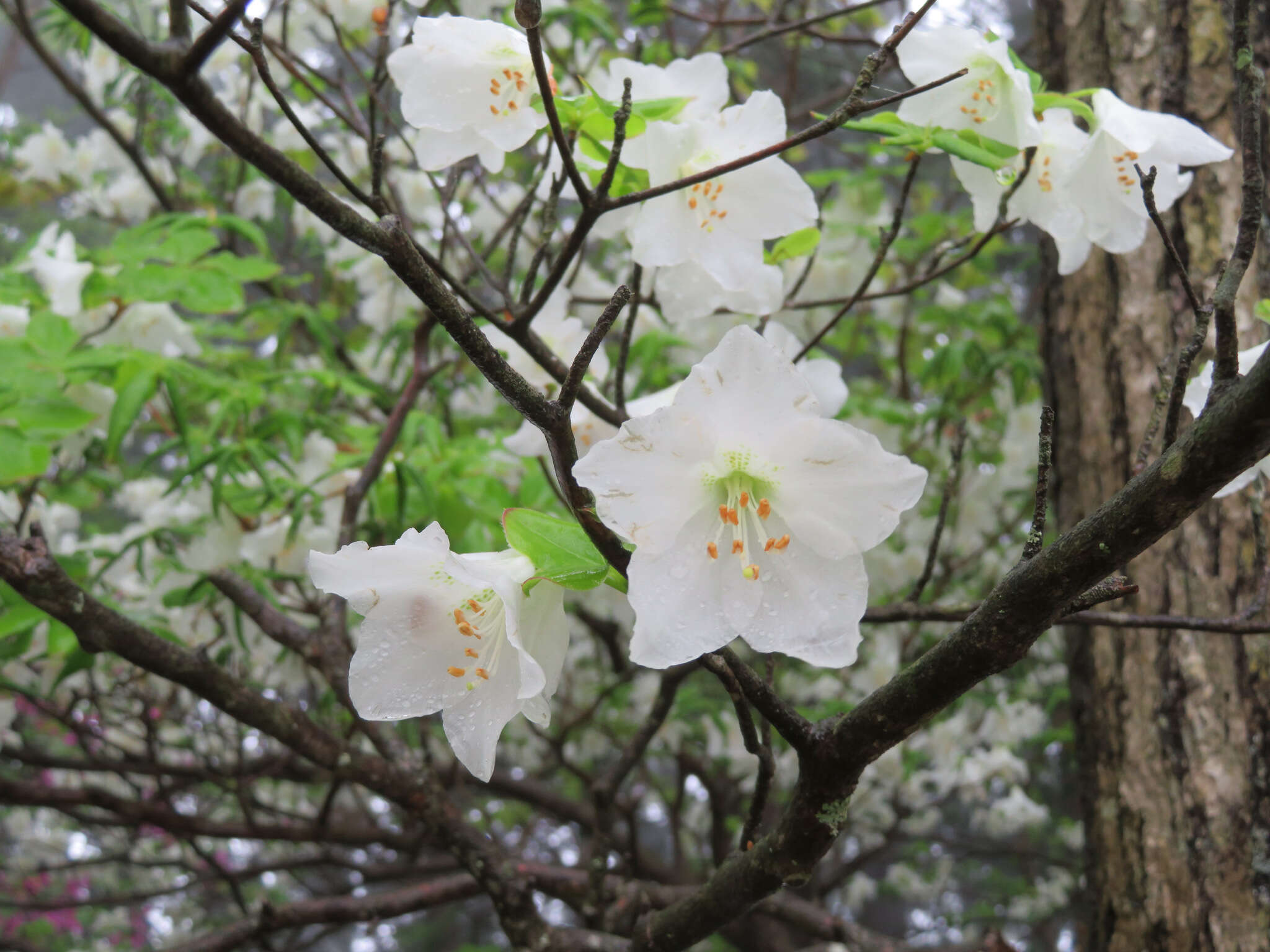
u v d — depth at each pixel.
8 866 1.06
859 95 0.32
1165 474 0.27
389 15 0.40
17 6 0.61
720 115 0.37
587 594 0.55
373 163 0.34
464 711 0.30
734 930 0.78
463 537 0.48
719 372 0.29
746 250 0.37
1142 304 0.45
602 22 0.57
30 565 0.36
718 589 0.30
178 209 0.68
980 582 0.80
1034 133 0.36
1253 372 0.27
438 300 0.28
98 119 0.64
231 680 0.39
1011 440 0.75
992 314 0.71
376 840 0.61
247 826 0.57
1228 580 0.42
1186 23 0.45
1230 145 0.44
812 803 0.31
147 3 0.41
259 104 0.68
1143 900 0.42
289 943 0.74
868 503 0.29
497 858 0.41
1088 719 0.44
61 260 0.45
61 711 0.58
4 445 0.40
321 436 0.51
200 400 0.53
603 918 0.44
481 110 0.35
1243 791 0.41
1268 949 0.40
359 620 0.55
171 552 0.50
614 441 0.29
